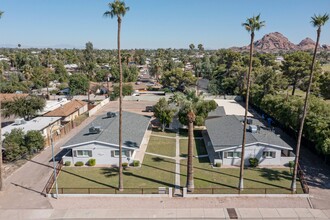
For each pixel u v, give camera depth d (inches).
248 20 974.4
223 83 3624.5
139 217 954.1
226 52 4879.4
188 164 1084.5
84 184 1186.6
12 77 4200.3
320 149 1284.4
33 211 995.3
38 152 1604.3
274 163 1384.1
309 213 967.0
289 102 1852.9
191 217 950.4
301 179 1195.9
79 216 964.0
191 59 7495.1
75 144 1390.3
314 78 2672.2
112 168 1365.7
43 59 6761.8
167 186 1163.3
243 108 2746.1
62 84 4173.2
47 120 2004.2
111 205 1028.5
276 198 1064.8
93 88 3811.5
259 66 3929.6
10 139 1477.6
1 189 1146.7
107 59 7628.0
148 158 1497.3
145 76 5885.8
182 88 3956.7
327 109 1540.4
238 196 1074.1
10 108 2123.5
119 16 983.0
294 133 1800.0
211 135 1641.2
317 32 943.7
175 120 2095.2
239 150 1371.8
